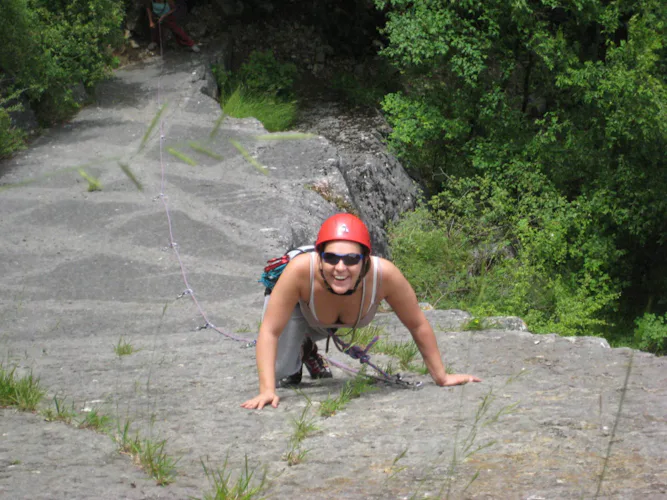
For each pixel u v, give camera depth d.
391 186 18.16
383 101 19.83
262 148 15.71
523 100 20.86
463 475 2.64
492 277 16.09
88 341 8.09
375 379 4.59
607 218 18.64
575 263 18.16
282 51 23.41
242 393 4.61
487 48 18.41
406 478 2.66
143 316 9.37
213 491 2.63
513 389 4.13
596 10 17.84
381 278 4.04
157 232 11.97
